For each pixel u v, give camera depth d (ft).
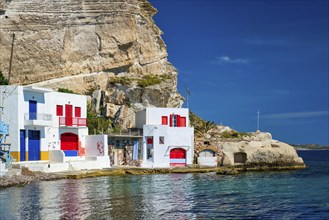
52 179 141.49
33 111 166.40
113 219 81.35
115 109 247.29
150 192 117.39
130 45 274.36
